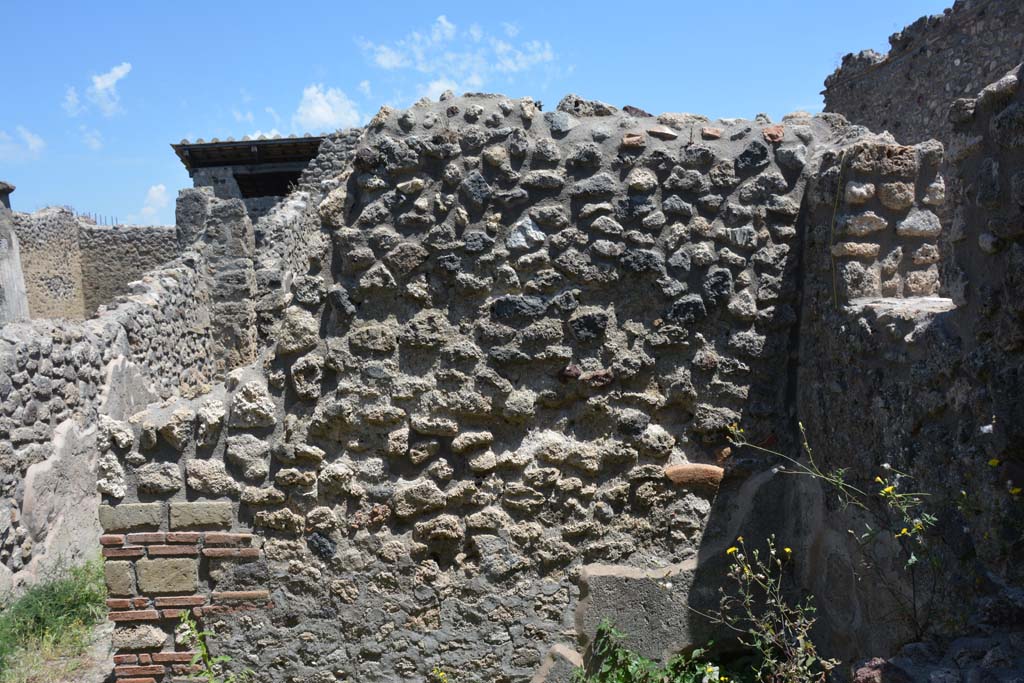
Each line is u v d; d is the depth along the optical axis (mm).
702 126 4125
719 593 4090
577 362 4047
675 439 4133
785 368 4164
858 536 3459
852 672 2574
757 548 4137
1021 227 2441
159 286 9039
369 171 3943
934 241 3689
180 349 9516
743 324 4105
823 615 3805
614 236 4016
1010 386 2484
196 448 3854
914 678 2367
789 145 4090
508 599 4035
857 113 10969
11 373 5391
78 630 5137
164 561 3879
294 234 10625
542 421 4070
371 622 3979
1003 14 7770
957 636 2586
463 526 4012
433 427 3957
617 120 4102
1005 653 2264
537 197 4004
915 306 3332
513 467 4027
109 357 7215
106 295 19547
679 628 4066
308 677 3967
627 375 4051
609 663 4020
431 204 3949
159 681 3924
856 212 3621
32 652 4867
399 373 3959
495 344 3990
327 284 3936
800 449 4113
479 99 4027
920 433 3025
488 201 3977
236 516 3889
